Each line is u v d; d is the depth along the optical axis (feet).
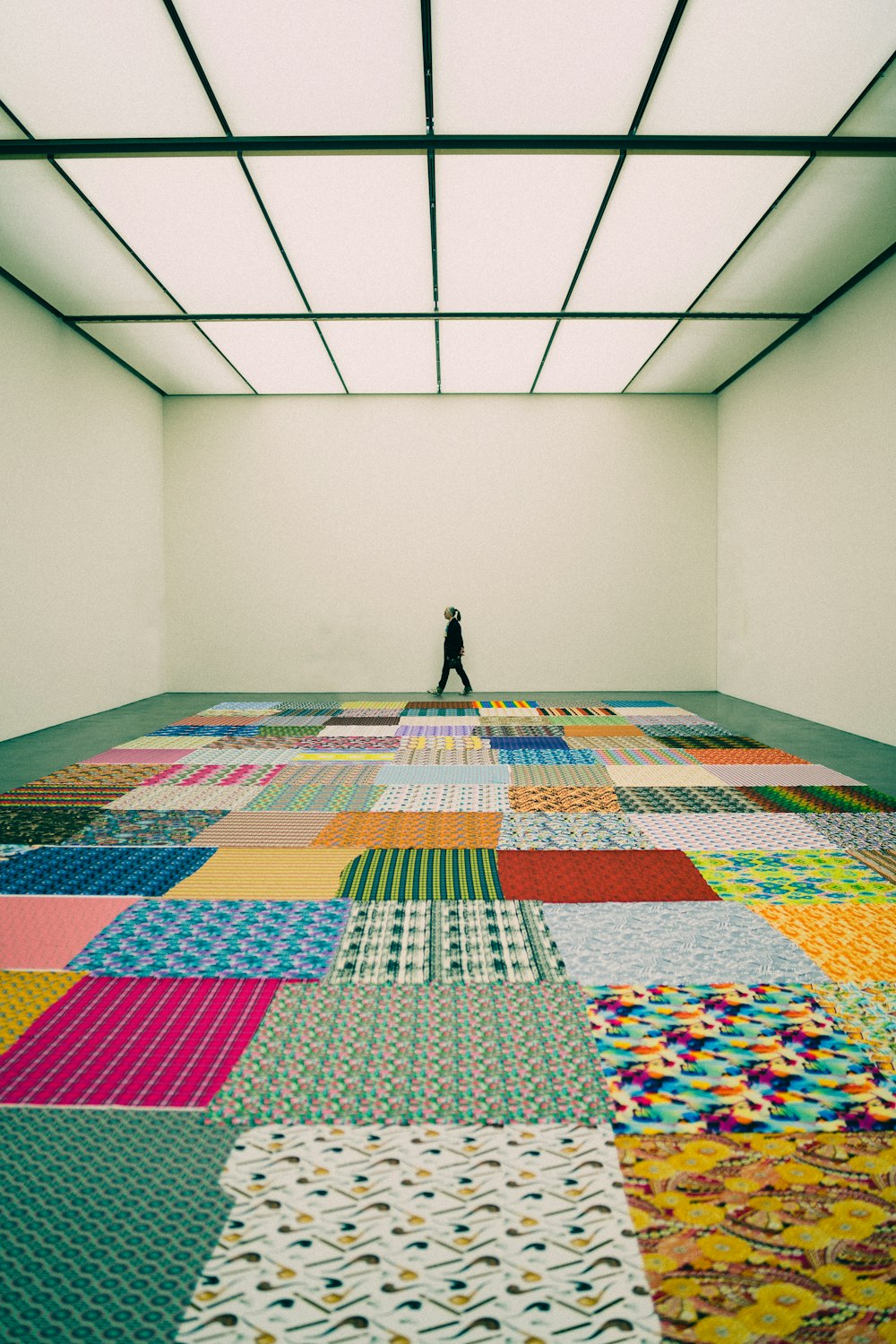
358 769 21.54
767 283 26.66
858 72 16.97
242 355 33.50
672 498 39.55
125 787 19.38
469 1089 7.06
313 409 39.37
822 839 14.90
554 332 31.01
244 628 39.88
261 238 23.77
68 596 30.19
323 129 18.94
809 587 30.01
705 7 15.33
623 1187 5.81
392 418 39.40
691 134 19.08
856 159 19.69
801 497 30.60
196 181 20.74
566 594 39.81
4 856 13.91
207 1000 8.70
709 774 20.71
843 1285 4.97
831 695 28.50
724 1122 6.59
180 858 13.75
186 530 39.60
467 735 27.17
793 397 31.17
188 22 15.69
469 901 11.72
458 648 37.37
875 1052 7.68
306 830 15.57
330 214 22.44
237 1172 5.97
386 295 27.68
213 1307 4.79
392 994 8.86
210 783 19.74
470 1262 5.12
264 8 15.35
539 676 40.01
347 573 39.78
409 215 22.48
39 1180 5.87
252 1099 6.89
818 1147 6.28
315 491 39.55
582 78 17.28
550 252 24.68
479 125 18.78
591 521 39.65
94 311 28.78
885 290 24.75
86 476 31.55
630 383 37.76
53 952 9.96
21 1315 4.74
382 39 16.15
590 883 12.55
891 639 24.70
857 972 9.40
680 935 10.50
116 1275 5.02
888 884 12.44
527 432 39.42
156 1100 6.87
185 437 39.34
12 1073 7.27
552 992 8.91
